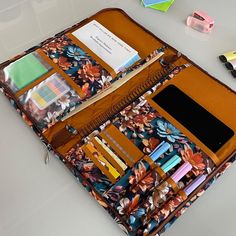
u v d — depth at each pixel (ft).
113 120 1.98
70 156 1.88
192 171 1.79
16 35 2.60
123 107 2.06
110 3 2.81
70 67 2.19
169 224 1.67
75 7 2.79
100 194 1.74
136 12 2.75
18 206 1.79
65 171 1.91
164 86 2.13
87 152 1.88
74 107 2.07
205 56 2.45
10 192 1.84
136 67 2.25
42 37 2.59
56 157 1.93
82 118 2.03
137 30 2.48
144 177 1.76
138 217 1.65
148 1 2.78
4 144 2.01
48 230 1.73
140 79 2.20
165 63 2.29
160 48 2.38
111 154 1.85
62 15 2.73
